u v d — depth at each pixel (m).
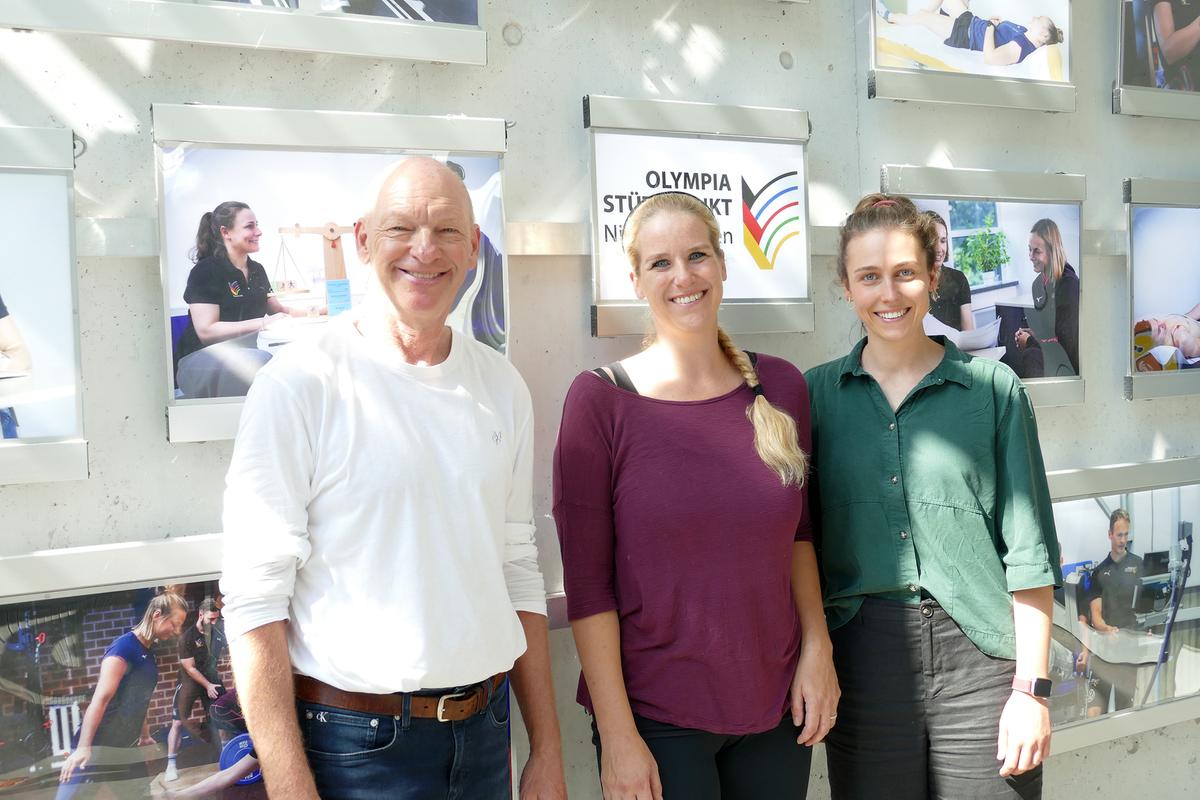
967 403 1.80
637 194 2.06
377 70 1.90
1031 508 1.76
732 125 2.13
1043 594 1.75
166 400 1.75
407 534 1.36
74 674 1.69
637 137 2.05
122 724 1.72
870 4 2.27
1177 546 2.64
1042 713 1.69
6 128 1.61
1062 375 2.48
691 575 1.60
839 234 1.97
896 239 1.80
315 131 1.78
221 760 1.78
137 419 1.75
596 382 1.69
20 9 1.60
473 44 1.90
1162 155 2.71
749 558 1.61
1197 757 2.76
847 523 1.83
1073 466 2.59
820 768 2.36
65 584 1.65
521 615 1.60
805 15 2.28
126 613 1.72
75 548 1.68
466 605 1.40
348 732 1.35
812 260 2.31
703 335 1.70
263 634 1.30
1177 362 2.65
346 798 1.35
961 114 2.45
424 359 1.47
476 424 1.47
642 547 1.61
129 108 1.73
